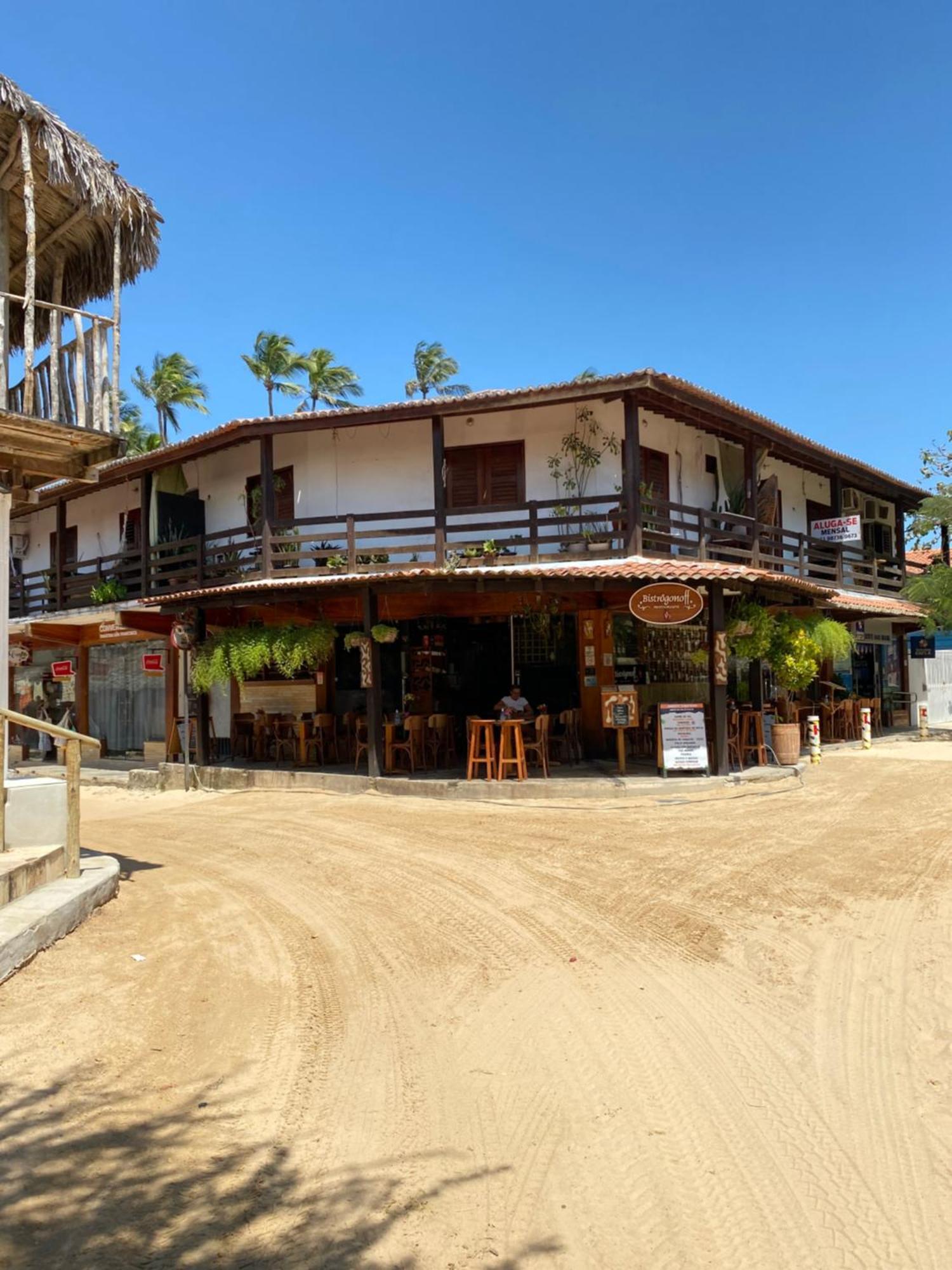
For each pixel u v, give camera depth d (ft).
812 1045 15.05
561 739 49.16
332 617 54.39
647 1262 9.61
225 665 49.39
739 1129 12.35
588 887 25.43
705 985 17.85
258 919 22.56
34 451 27.37
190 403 144.77
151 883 26.50
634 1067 14.29
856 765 52.08
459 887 25.80
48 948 19.16
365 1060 14.53
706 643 54.95
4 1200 10.44
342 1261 9.51
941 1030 15.48
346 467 56.54
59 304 32.14
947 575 73.51
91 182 26.37
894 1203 10.61
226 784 51.39
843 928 21.18
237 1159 11.49
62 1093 13.08
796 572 67.56
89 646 72.33
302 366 142.61
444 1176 11.19
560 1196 10.79
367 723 48.03
